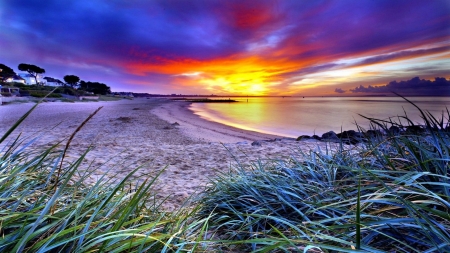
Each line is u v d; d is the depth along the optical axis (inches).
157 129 541.0
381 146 99.0
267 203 77.5
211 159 219.5
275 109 1889.8
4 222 40.6
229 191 95.1
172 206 104.8
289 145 283.6
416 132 90.4
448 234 42.2
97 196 64.0
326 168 94.4
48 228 42.7
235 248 61.6
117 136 397.4
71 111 971.9
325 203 68.1
